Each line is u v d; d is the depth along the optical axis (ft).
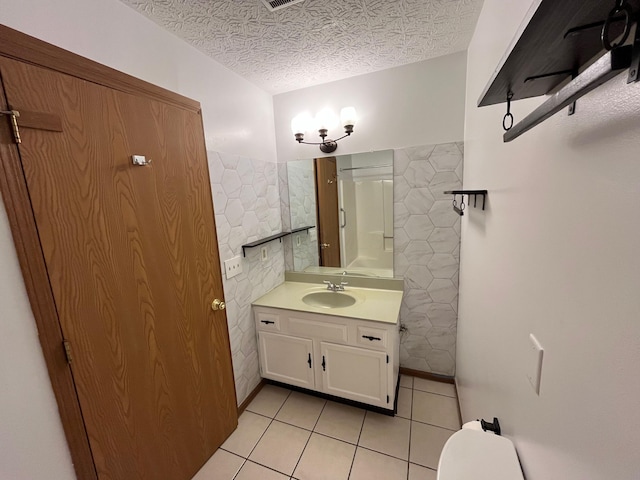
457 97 5.65
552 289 1.92
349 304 6.64
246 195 6.11
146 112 3.71
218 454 5.11
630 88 1.19
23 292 2.60
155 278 3.89
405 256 6.59
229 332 5.67
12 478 2.57
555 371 1.87
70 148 2.92
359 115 6.38
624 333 1.23
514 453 2.60
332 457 5.00
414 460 4.89
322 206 7.09
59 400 2.88
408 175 6.24
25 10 2.79
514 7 2.74
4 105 2.43
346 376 5.84
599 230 1.41
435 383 6.75
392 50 5.27
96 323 3.19
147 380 3.83
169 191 4.08
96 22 3.40
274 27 4.36
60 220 2.85
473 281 4.56
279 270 7.51
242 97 5.98
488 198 3.65
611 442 1.31
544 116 1.55
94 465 3.22
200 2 3.72
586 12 1.23
